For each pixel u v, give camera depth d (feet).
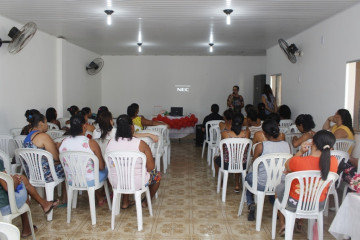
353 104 14.97
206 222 11.03
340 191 13.73
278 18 16.53
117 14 15.81
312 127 12.23
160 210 12.10
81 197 13.53
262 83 29.43
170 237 9.90
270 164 10.03
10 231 5.43
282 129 17.12
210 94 33.14
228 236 9.98
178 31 20.17
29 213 9.22
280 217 10.00
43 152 10.57
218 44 25.36
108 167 10.48
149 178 11.02
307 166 8.16
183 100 33.35
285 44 19.93
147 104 33.50
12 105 17.25
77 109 18.53
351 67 14.83
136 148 10.40
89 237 9.87
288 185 8.33
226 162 13.21
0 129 16.19
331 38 16.24
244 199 11.53
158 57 33.12
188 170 18.26
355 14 13.99
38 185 10.92
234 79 32.91
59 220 11.12
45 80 21.13
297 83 20.99
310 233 9.45
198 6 14.23
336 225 7.35
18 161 13.53
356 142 13.35
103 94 33.63
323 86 17.19
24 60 18.44
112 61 33.30
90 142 10.74
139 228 10.34
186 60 32.99
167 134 19.35
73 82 25.68
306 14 15.69
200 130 26.12
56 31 20.43
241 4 13.87
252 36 21.75
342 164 10.46
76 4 14.01
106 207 12.39
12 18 16.69
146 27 18.97
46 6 14.35
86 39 23.44
